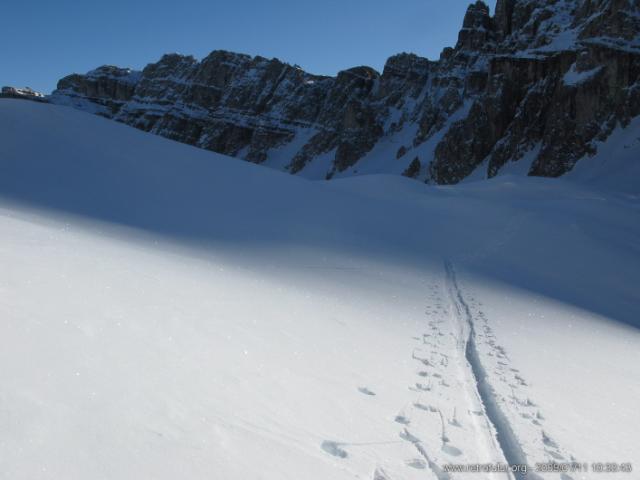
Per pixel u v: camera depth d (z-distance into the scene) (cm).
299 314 803
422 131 13925
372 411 468
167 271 877
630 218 3638
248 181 3066
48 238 889
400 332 834
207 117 19988
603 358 887
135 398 354
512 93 11125
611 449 471
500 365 709
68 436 286
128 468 277
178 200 2367
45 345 385
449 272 1783
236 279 1011
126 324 496
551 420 518
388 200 3791
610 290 1864
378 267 1656
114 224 1644
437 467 379
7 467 246
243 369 485
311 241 1973
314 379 517
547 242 2575
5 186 1934
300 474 325
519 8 13725
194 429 341
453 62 14900
